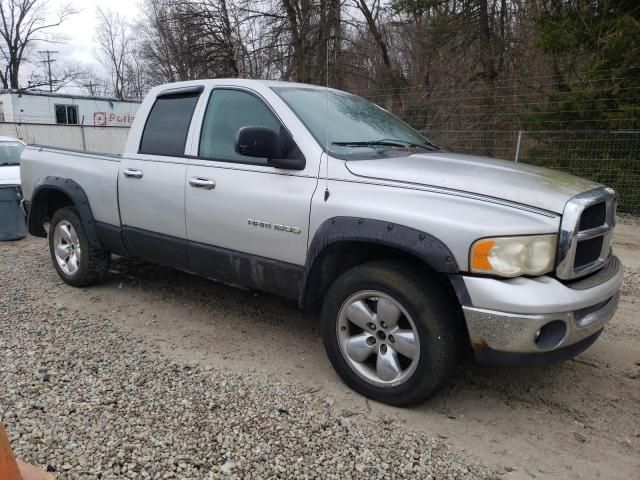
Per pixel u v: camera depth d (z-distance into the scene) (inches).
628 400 140.1
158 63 1285.7
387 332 131.1
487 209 119.6
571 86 486.0
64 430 119.1
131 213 190.1
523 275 118.0
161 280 231.3
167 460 110.0
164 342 169.5
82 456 110.5
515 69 652.1
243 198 154.8
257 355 161.8
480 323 116.9
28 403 129.6
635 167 440.1
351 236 131.2
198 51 852.6
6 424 120.5
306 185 143.9
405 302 125.6
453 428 126.0
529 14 621.9
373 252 140.8
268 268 153.3
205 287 223.3
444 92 654.5
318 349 167.2
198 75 872.9
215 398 134.8
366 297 134.2
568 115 473.4
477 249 116.1
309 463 110.7
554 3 514.6
